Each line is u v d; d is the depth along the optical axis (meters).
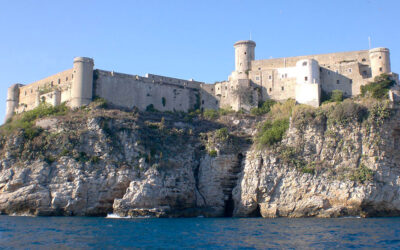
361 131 81.69
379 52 102.88
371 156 79.81
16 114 112.19
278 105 103.31
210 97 113.75
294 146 84.06
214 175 87.56
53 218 72.81
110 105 99.88
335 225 63.06
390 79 99.00
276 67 112.38
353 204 76.19
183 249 44.31
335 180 78.56
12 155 84.19
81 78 98.19
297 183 80.19
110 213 79.94
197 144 93.44
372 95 96.94
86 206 78.62
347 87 103.81
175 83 112.62
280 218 77.38
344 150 81.00
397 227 60.03
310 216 78.00
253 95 107.62
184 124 101.69
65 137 85.19
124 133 86.81
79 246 45.16
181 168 86.62
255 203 82.06
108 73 102.31
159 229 59.19
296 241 48.50
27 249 43.31
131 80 104.94
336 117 83.25
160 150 87.62
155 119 100.81
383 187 78.00
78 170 80.31
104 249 43.88
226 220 73.56
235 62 117.50
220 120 104.75
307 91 102.69
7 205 78.31
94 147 84.56
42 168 80.56
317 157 82.44
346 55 107.25
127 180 80.44
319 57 109.38
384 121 81.50
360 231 55.97
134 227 61.00
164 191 80.62
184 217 81.12
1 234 52.50
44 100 105.44
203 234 54.34
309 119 85.12
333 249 43.62
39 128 89.38
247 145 92.25
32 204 77.62
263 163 83.94
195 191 86.25
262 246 45.66
